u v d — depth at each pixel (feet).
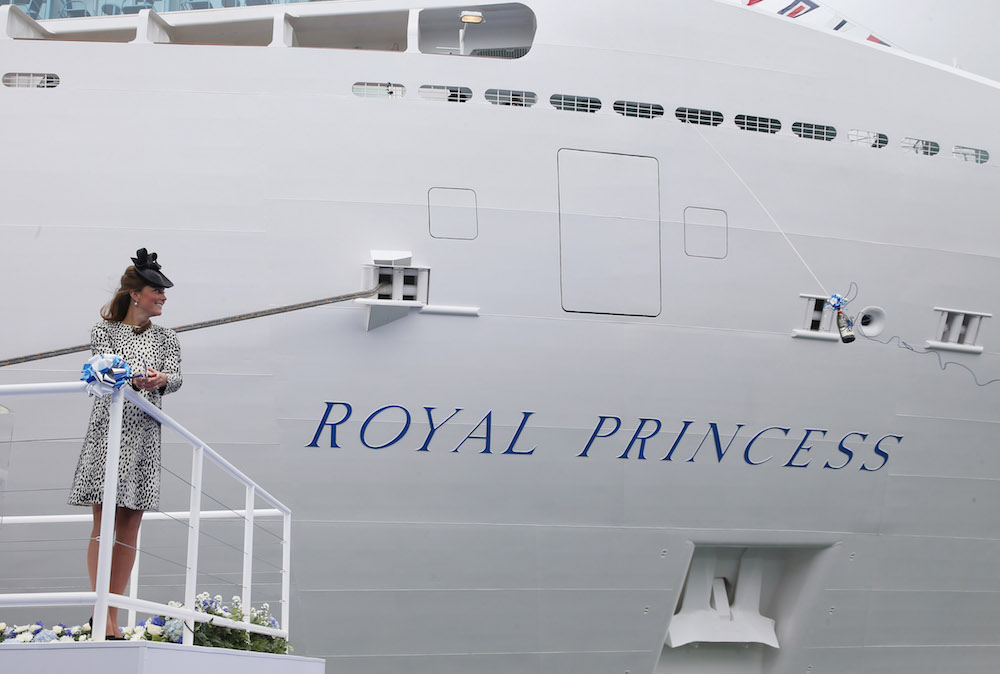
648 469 30.96
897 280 33.58
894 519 33.81
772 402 32.01
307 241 29.17
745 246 31.94
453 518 29.76
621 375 30.55
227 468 15.39
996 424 34.88
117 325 14.14
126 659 10.05
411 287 29.53
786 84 33.30
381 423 29.19
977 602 35.19
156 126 29.22
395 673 29.91
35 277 28.63
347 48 34.14
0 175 28.89
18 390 10.43
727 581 33.76
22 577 28.43
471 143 30.09
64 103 29.19
